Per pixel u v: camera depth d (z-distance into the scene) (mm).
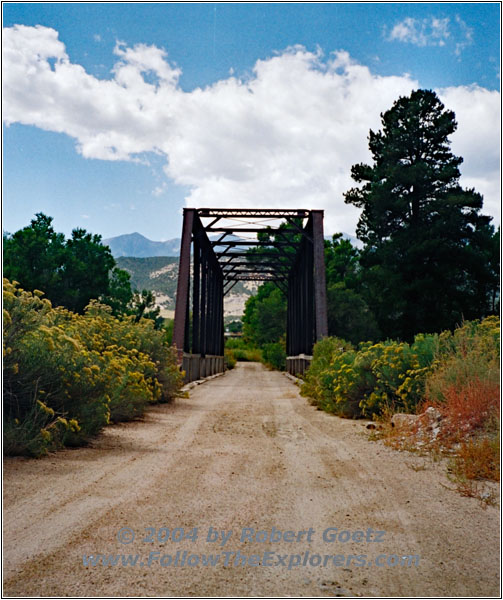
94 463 6344
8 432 6219
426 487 5520
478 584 3217
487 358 8664
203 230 32312
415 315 33625
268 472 6180
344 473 6172
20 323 6473
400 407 10508
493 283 33625
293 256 44594
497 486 5453
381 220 36000
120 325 13680
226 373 50250
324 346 18125
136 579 3182
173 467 6297
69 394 7242
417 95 37031
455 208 33594
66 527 4012
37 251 40625
